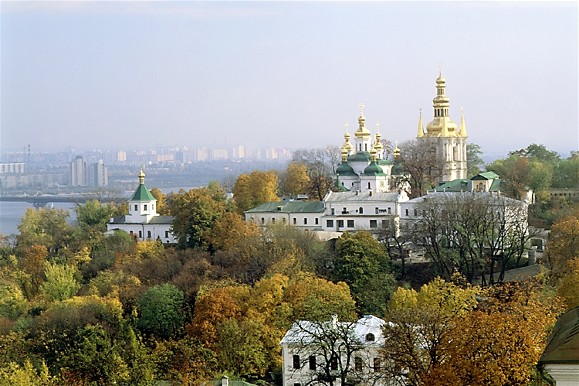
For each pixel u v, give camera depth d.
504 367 128.00
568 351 90.94
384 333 165.62
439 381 131.12
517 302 157.25
